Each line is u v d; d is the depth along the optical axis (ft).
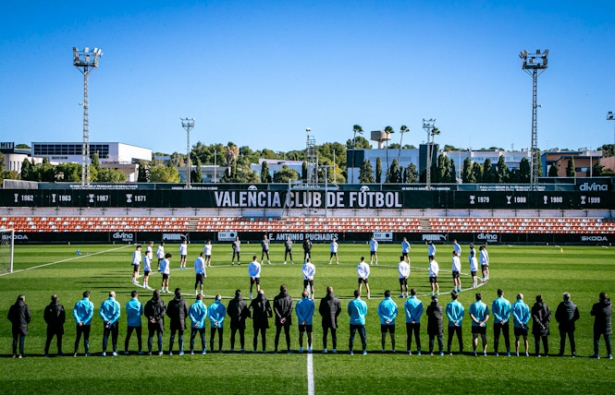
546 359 57.16
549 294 95.20
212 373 52.37
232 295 93.81
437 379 50.75
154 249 177.06
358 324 58.85
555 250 178.81
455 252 108.99
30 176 410.72
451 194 220.02
